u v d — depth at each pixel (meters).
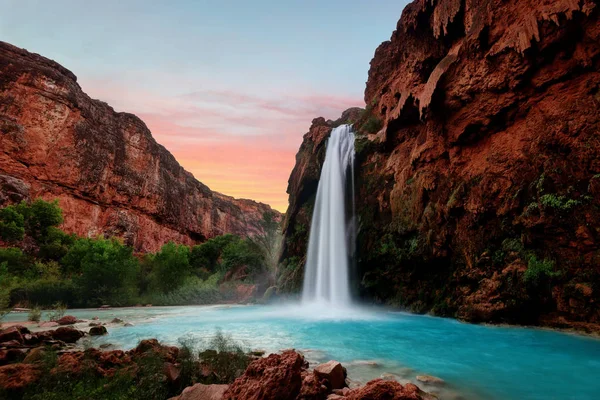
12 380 4.31
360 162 24.09
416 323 13.15
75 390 4.20
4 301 14.41
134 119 71.31
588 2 10.53
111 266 27.88
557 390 4.98
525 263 11.58
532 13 12.13
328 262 24.28
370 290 20.31
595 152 10.29
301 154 35.22
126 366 5.27
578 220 10.15
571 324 9.83
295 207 31.52
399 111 20.08
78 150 53.72
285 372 3.85
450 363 6.69
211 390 4.24
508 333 10.08
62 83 53.78
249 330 11.71
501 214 12.85
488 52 13.80
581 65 11.44
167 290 33.62
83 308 24.91
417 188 17.58
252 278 41.44
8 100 47.38
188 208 84.06
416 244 16.78
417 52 20.50
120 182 61.94
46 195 48.19
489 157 14.18
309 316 16.38
